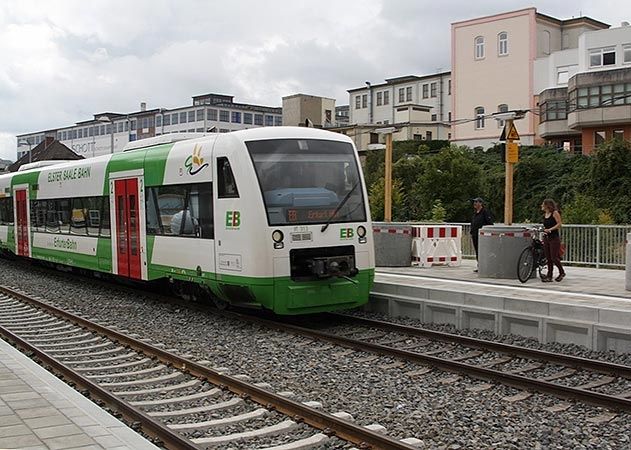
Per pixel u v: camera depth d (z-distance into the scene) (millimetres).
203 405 7930
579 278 15789
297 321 13562
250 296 12234
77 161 20188
